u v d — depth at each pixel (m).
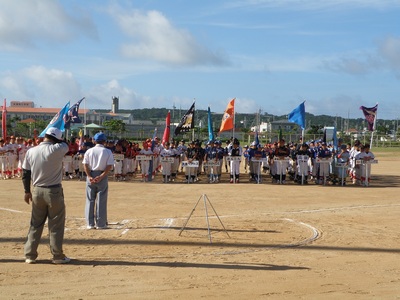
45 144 9.26
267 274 8.77
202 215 15.23
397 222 14.29
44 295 7.50
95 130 69.00
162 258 9.88
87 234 12.16
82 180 26.22
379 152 62.00
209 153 26.23
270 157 26.84
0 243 11.12
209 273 8.79
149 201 18.50
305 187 24.47
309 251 10.62
